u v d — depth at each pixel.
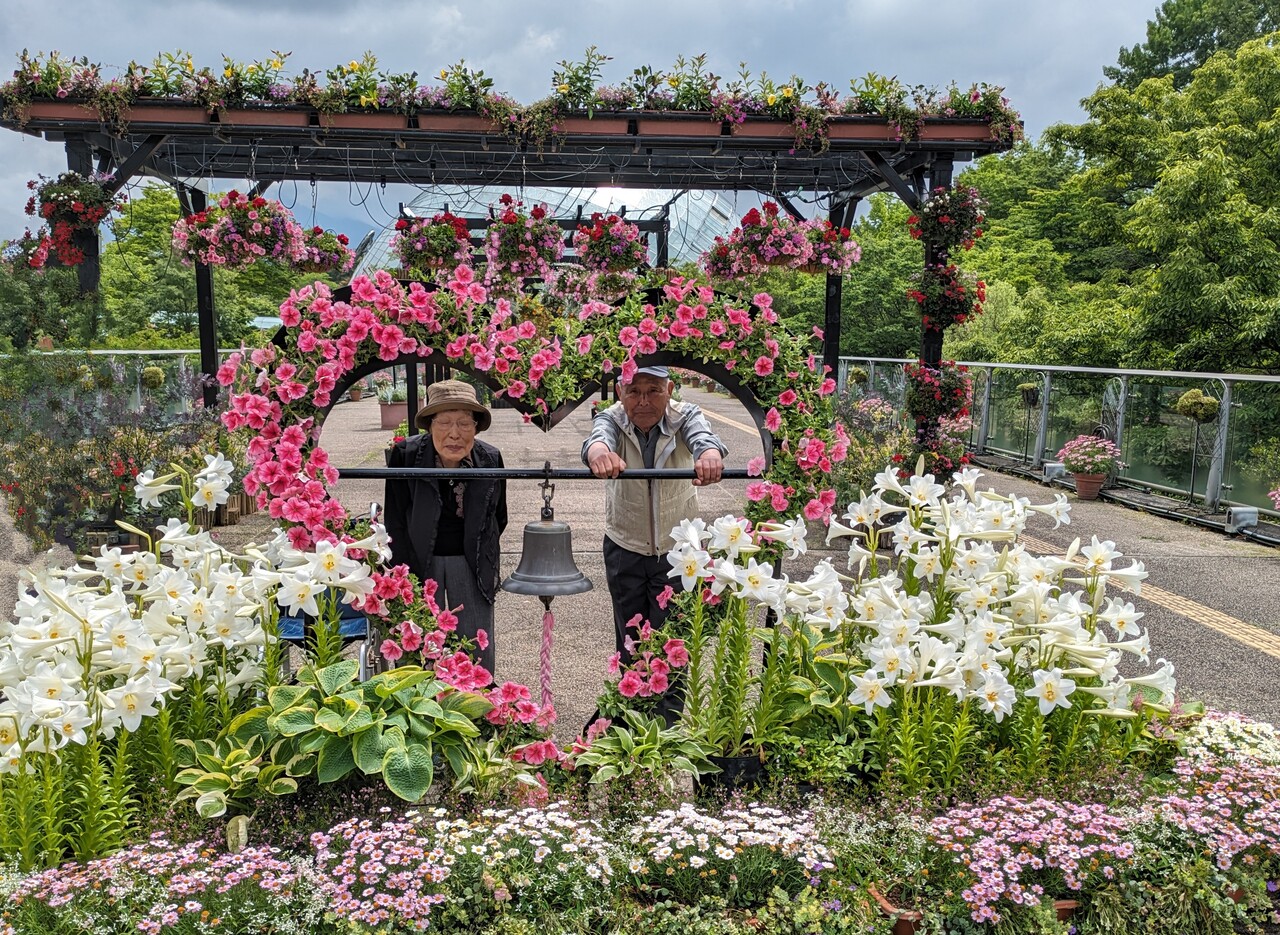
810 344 3.17
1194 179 14.27
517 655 4.75
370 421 18.58
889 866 2.17
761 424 3.06
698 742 2.62
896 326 23.98
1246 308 13.82
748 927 1.98
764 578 2.52
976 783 2.39
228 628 2.45
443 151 7.74
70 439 6.24
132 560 2.51
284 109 6.48
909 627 2.40
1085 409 11.79
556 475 2.74
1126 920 2.09
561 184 8.95
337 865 1.99
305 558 2.43
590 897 2.03
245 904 1.84
